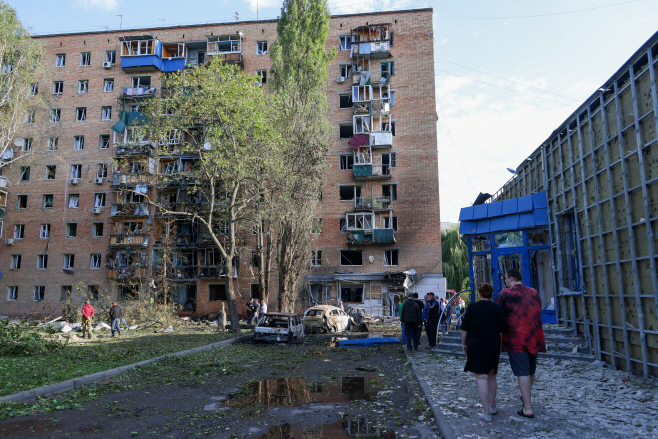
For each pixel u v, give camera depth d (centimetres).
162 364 1094
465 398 657
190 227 3772
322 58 2823
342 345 1541
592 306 968
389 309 3412
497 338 561
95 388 788
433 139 3625
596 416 548
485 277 1828
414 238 3503
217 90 2083
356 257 3644
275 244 3000
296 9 2855
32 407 646
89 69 4078
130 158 3769
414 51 3778
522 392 559
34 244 3844
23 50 2988
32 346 1266
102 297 3167
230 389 791
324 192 3662
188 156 3672
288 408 650
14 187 3947
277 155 2236
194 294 3781
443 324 1408
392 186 3634
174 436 524
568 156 1108
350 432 535
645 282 759
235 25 4025
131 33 4122
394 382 846
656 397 628
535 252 1411
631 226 791
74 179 3884
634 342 796
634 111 776
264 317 1797
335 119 3778
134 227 3834
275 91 2812
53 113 4038
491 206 1455
